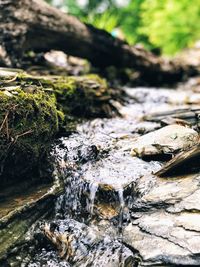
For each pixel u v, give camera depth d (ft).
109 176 3.42
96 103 4.86
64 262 2.93
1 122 3.10
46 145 3.55
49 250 3.04
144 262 2.67
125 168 3.51
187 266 2.57
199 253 2.56
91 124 4.50
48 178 3.48
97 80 5.24
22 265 2.87
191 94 6.59
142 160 3.64
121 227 3.07
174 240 2.70
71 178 3.47
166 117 4.75
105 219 3.16
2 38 5.15
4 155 3.18
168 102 6.12
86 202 3.32
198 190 2.96
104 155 3.76
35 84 3.99
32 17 5.43
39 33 5.60
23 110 3.24
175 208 2.90
